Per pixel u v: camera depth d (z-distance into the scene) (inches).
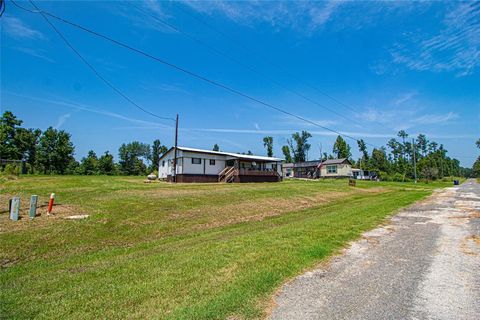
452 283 183.6
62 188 649.0
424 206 623.2
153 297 156.5
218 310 141.9
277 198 743.1
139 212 446.6
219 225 440.1
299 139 3297.2
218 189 825.5
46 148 2174.0
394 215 484.4
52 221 354.3
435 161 3216.0
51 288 172.9
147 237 354.0
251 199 685.3
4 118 1968.5
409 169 2598.4
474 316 141.3
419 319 137.6
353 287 176.1
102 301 152.3
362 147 3191.4
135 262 223.3
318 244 270.7
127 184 842.8
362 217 447.2
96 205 462.6
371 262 226.4
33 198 362.3
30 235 298.5
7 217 356.2
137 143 3169.3
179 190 751.7
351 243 287.6
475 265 219.9
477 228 368.8
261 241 283.0
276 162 1604.3
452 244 285.6
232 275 188.2
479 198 830.5
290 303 153.2
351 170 2470.5
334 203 761.0
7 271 221.5
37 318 136.0
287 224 422.0
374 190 1210.0
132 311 141.3
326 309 146.9
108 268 210.8
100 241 319.0
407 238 311.1
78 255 273.1
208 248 261.7
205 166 1278.3
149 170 2965.1
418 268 212.4
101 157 2598.4
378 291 170.4
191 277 185.2
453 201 741.3
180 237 353.1
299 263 216.8
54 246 287.4
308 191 944.9
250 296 158.4
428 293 168.1
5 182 733.3
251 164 1487.5
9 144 1961.1
